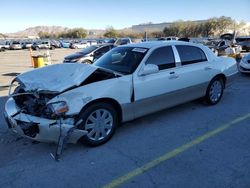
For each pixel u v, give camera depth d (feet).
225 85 20.81
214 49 60.80
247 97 22.54
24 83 13.52
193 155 12.41
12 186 10.31
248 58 33.40
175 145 13.50
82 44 167.53
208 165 11.50
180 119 17.13
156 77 15.51
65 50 141.38
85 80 13.42
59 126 11.81
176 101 17.16
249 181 10.32
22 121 12.33
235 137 14.33
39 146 13.60
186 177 10.67
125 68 15.21
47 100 12.30
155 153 12.70
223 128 15.57
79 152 12.86
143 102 15.07
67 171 11.28
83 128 12.69
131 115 14.75
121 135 14.79
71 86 12.48
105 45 49.19
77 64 14.66
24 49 159.94
